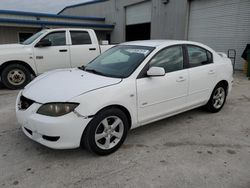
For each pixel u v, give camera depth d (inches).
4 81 274.7
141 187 101.4
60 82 129.3
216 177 108.8
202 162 121.2
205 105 191.5
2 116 184.5
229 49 471.5
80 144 119.6
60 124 109.5
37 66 283.7
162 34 639.1
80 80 129.8
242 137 151.3
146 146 137.3
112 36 860.6
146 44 157.9
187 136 151.5
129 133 154.7
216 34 494.6
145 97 136.9
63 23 714.8
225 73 191.6
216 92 191.2
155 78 141.0
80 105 112.4
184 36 566.9
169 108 153.0
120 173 111.2
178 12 574.9
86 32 311.7
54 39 291.1
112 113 123.3
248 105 218.4
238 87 295.0
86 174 110.2
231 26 460.4
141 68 137.4
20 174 109.7
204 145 139.6
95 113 116.0
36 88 127.9
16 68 277.0
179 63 158.9
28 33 681.6
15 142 140.3
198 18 531.8
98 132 122.2
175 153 129.7
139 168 115.2
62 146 113.0
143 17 716.7
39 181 104.9
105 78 131.6
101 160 121.9
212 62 182.7
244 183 104.8
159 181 105.5
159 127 165.0
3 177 107.5
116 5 812.6
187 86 161.0
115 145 129.0
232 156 127.6
